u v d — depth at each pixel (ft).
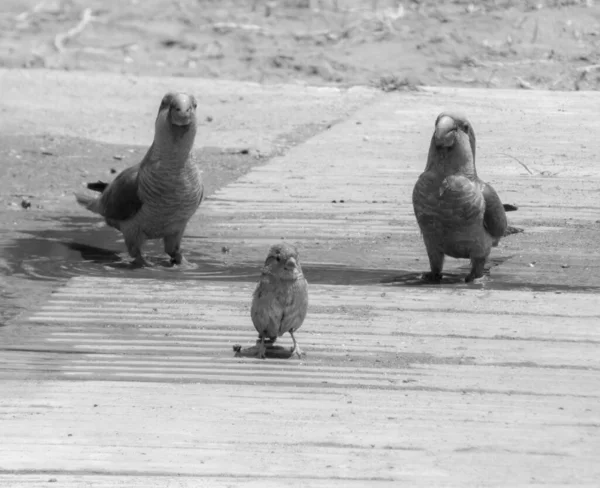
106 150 79.77
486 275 46.93
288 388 32.30
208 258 50.80
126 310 40.57
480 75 111.34
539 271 47.65
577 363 34.55
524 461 26.96
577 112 91.09
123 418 29.68
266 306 34.30
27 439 28.17
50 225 57.77
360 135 82.12
